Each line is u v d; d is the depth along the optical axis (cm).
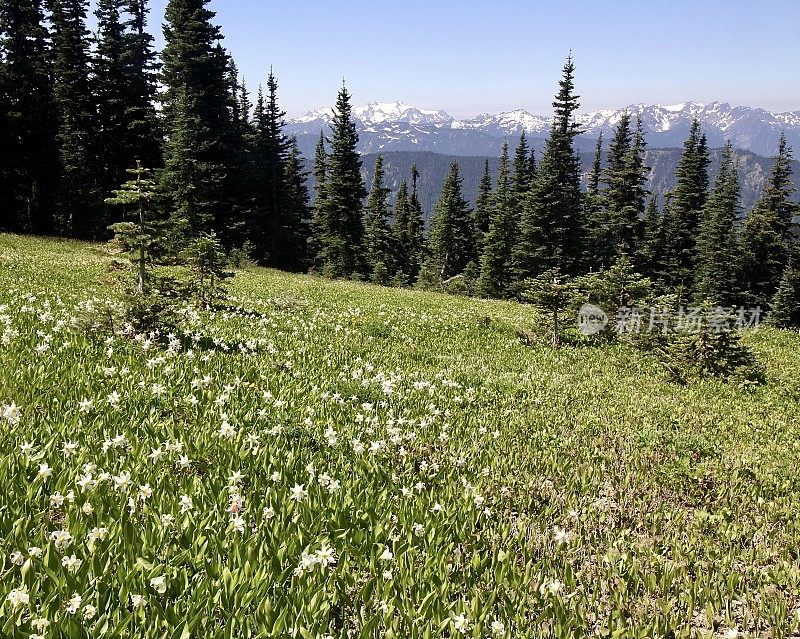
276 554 470
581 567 585
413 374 1338
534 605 491
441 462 784
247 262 4419
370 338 1747
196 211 4516
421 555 527
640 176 5991
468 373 1478
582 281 2377
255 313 1838
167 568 424
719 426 1291
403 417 948
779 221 6197
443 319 2366
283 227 6144
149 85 5281
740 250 5988
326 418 863
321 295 2788
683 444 1087
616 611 498
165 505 511
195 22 4791
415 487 666
